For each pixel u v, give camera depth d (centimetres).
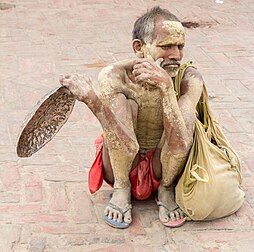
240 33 735
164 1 876
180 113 318
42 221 353
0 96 529
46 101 304
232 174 355
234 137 466
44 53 649
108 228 348
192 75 349
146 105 337
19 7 825
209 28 752
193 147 345
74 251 327
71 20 775
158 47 326
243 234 347
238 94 550
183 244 336
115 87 331
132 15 805
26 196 377
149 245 334
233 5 855
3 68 598
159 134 350
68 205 369
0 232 341
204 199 340
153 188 366
